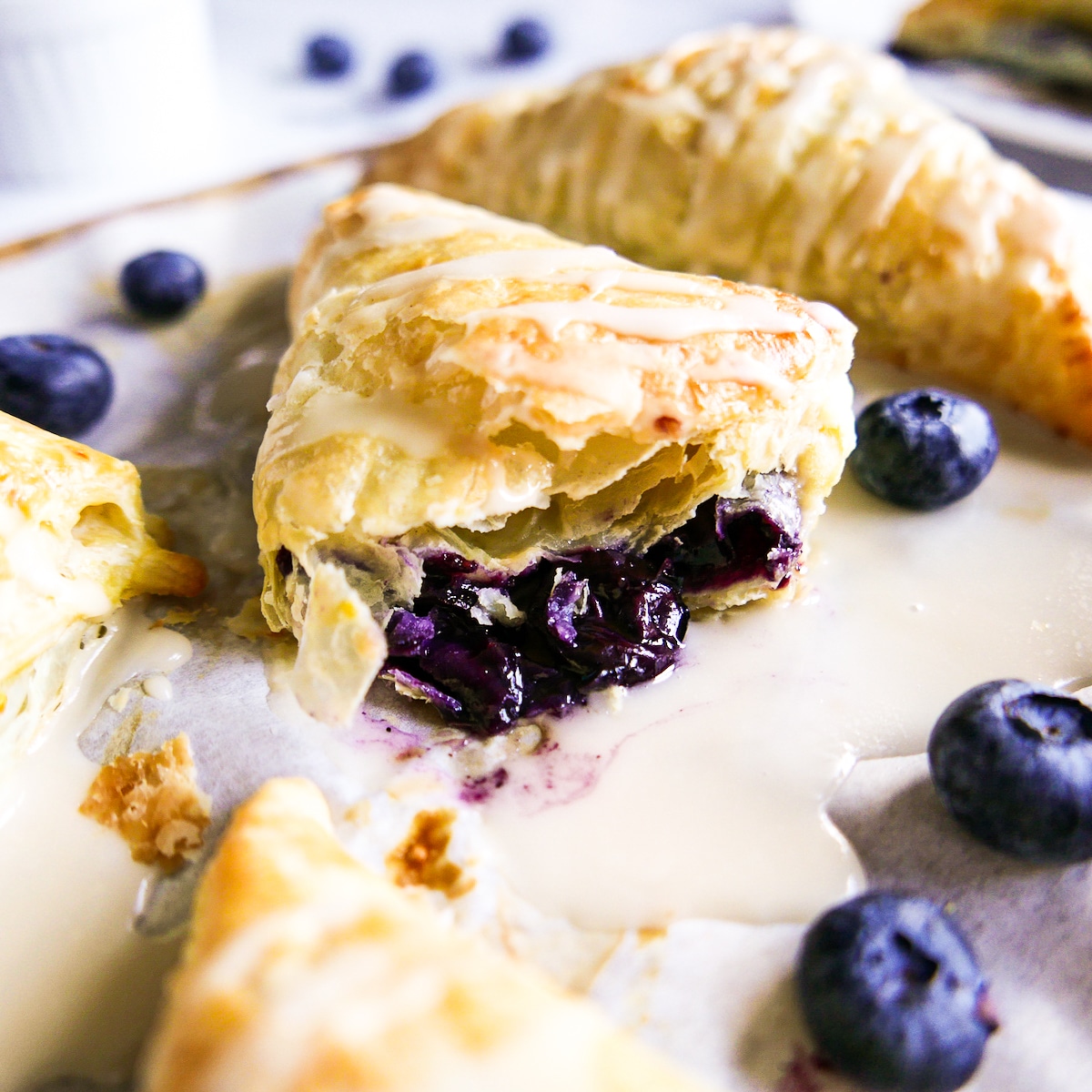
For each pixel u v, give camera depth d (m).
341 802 0.21
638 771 0.21
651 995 0.19
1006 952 0.19
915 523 0.24
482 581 0.22
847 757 0.21
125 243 0.30
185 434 0.26
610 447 0.21
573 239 0.28
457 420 0.21
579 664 0.22
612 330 0.21
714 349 0.21
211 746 0.21
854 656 0.22
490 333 0.21
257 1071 0.16
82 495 0.22
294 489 0.21
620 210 0.27
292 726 0.21
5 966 0.19
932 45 0.38
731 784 0.21
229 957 0.18
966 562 0.24
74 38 0.31
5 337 0.27
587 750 0.21
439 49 0.40
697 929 0.20
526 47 0.39
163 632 0.22
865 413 0.24
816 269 0.26
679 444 0.21
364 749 0.21
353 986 0.17
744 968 0.19
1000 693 0.20
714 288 0.22
